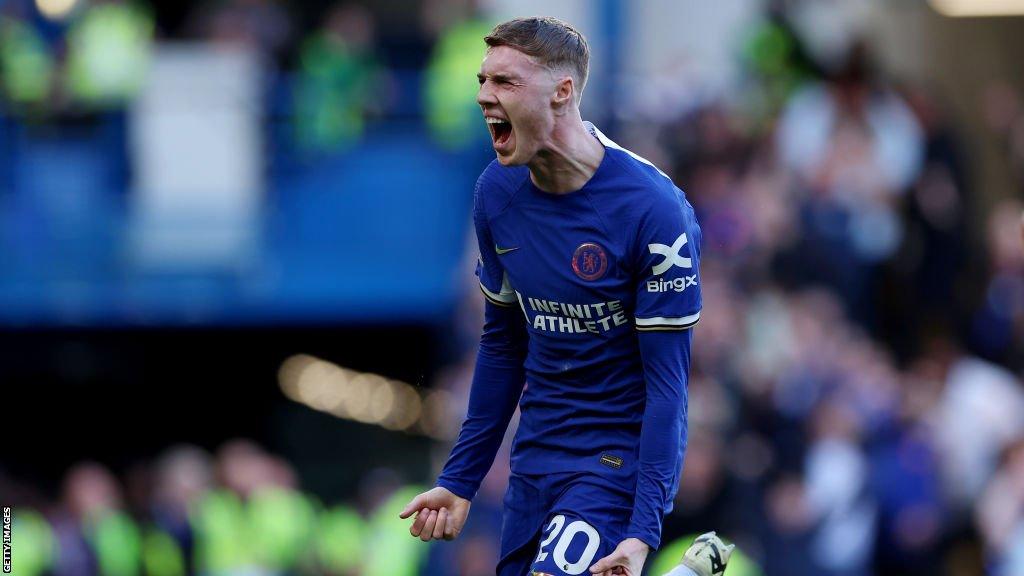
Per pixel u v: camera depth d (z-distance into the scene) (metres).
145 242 37.69
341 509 33.75
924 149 36.12
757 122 36.97
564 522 12.09
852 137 35.09
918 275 35.22
